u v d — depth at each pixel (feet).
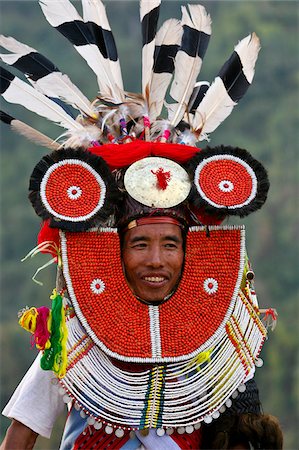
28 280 275.39
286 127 284.61
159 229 33.94
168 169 34.35
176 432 33.78
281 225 264.93
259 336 34.83
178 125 36.55
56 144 36.11
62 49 308.19
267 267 255.50
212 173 34.22
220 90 36.83
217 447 33.71
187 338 33.96
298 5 322.96
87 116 36.24
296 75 297.53
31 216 301.02
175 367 33.94
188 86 36.91
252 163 34.32
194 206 34.40
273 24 319.27
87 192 33.71
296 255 254.27
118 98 36.42
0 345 225.35
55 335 32.94
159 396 33.60
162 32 37.50
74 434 34.09
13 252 290.76
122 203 34.40
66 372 33.35
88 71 290.76
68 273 33.81
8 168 313.12
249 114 290.56
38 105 36.14
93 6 37.19
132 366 33.91
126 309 33.96
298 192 271.90
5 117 36.14
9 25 325.01
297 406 213.46
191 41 37.32
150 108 36.52
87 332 33.60
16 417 34.06
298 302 244.63
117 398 33.45
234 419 33.99
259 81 296.10
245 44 37.17
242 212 33.81
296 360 222.07
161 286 34.06
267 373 221.87
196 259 34.40
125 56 290.35
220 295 34.32
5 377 220.23
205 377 33.91
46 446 133.39
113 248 34.09
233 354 34.27
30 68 36.55
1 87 36.22
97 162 33.81
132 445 33.58
